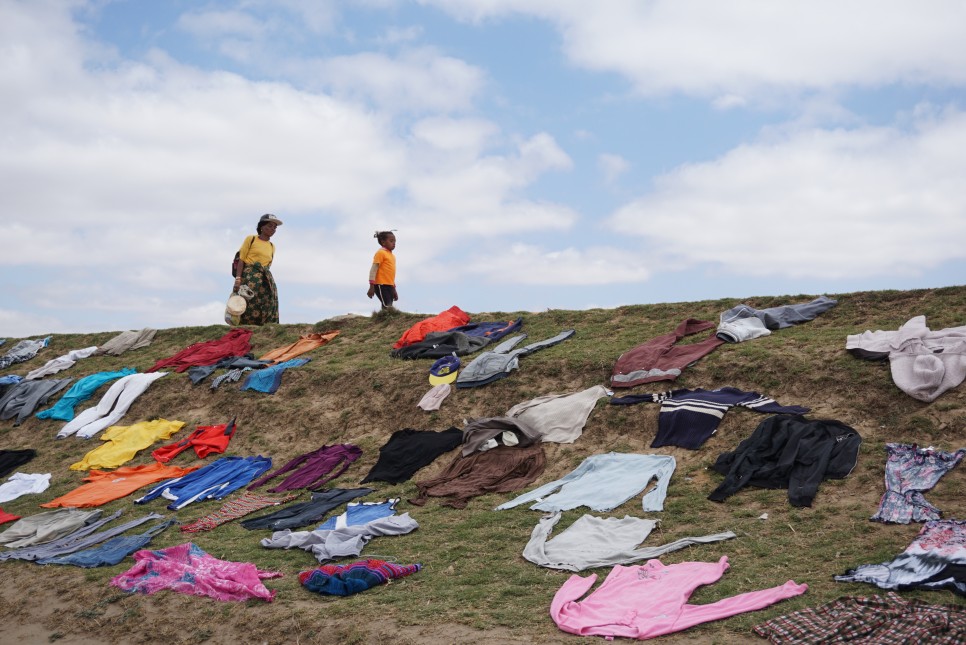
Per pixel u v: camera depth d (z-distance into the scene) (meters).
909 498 9.42
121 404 18.03
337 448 14.41
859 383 12.02
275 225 22.03
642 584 8.19
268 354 19.17
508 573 9.06
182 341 21.95
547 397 14.07
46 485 14.95
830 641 6.51
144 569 10.04
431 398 15.05
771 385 12.76
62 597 9.78
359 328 20.06
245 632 8.27
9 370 22.56
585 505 10.92
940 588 7.23
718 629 7.13
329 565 9.38
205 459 15.46
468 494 11.87
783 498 10.18
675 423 12.35
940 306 14.01
